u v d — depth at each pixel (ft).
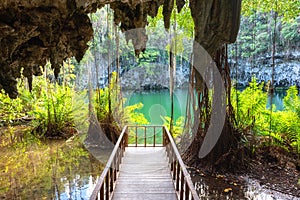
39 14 11.38
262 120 23.40
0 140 28.89
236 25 13.12
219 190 17.15
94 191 9.60
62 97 30.58
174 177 15.11
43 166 20.94
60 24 12.62
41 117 30.42
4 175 19.12
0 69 11.76
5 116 35.65
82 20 13.56
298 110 22.30
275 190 17.11
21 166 20.94
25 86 35.63
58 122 30.07
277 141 22.47
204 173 19.83
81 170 20.15
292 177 19.06
